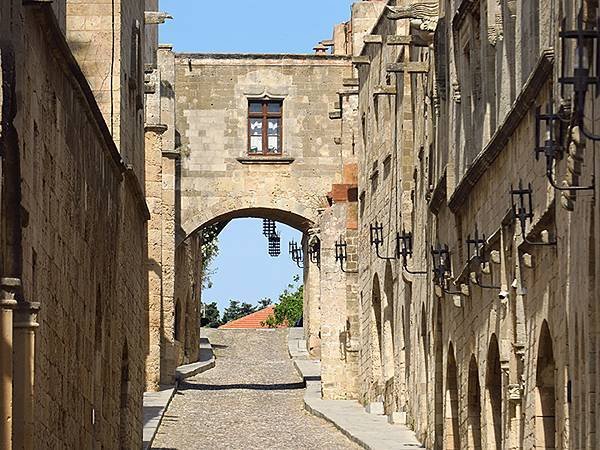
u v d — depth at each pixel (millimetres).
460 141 36562
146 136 55844
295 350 76812
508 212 29750
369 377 52156
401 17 42625
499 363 32719
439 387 40594
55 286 26688
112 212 35031
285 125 66500
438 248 38125
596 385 22609
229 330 88125
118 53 36719
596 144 22359
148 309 56062
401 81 46781
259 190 66312
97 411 32938
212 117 66375
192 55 66250
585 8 22594
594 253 22750
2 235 23078
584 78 18922
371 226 48625
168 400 54188
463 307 36375
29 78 24094
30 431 23625
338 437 45969
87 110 30094
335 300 56188
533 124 27734
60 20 32500
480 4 33781
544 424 27734
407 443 42406
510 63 30531
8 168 23125
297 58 66688
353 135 58875
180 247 67125
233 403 55812
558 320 25781
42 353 25078
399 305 47875
